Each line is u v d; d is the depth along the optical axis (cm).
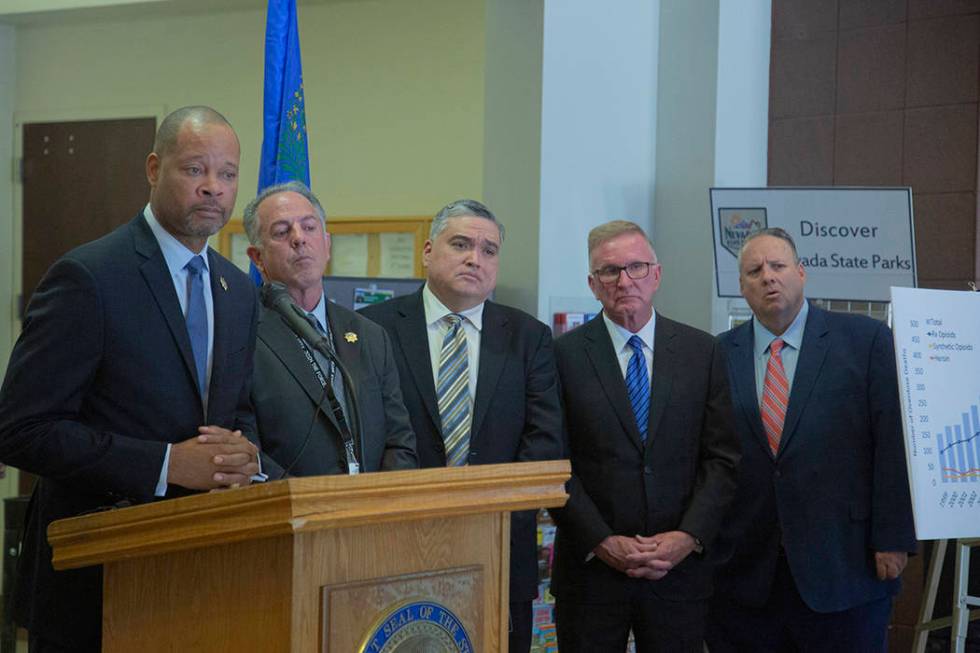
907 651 488
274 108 355
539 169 431
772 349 346
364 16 609
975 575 466
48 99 676
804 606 330
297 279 264
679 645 306
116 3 633
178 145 205
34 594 204
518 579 300
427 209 593
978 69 518
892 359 338
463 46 586
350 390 224
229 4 625
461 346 307
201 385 212
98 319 199
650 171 510
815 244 430
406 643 160
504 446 301
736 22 517
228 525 150
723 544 339
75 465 190
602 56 471
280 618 150
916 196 530
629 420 315
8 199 680
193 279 214
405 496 157
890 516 328
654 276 324
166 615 163
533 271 430
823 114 549
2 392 199
